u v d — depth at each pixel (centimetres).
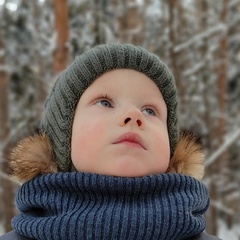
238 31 598
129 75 110
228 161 617
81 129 104
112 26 532
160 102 112
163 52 512
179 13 588
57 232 93
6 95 531
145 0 598
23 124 498
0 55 528
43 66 537
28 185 108
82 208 97
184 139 124
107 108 105
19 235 109
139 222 93
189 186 105
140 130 101
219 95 569
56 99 116
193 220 99
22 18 551
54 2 345
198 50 592
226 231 605
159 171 104
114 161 98
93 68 111
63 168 112
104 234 92
